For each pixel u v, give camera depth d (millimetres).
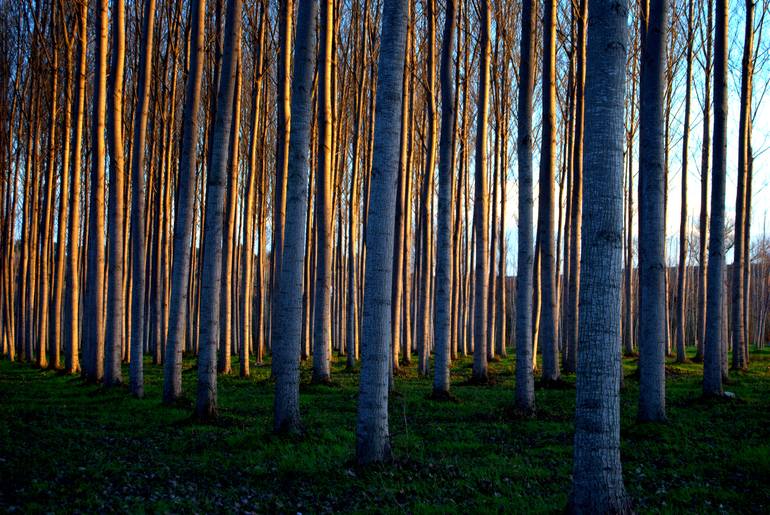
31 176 25062
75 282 19062
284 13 16891
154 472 7285
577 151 16766
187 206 12445
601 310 5133
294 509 6074
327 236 15742
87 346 16219
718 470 7516
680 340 23094
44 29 20031
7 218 25281
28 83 25125
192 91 12109
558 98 24062
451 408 12297
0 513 5613
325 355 15789
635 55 22547
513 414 11156
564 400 13172
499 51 23031
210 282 10711
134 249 13641
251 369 20594
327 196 15656
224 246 19219
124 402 12594
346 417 11055
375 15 20922
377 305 7367
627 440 9320
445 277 13539
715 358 12578
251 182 19391
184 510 5949
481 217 15234
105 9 15070
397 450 8453
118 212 14367
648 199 10633
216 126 10828
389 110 7312
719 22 12844
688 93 21125
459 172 24484
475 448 8742
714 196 12859
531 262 11539
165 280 22812
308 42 9156
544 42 13703
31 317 24641
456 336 26109
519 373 11383
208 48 21016
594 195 5234
